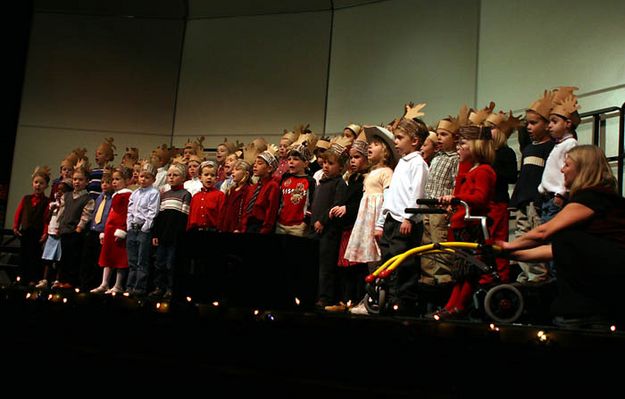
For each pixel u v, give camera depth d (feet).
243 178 18.69
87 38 31.89
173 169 19.56
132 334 13.08
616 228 9.55
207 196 19.04
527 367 9.18
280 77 29.71
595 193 9.68
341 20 28.78
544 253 10.18
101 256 19.77
